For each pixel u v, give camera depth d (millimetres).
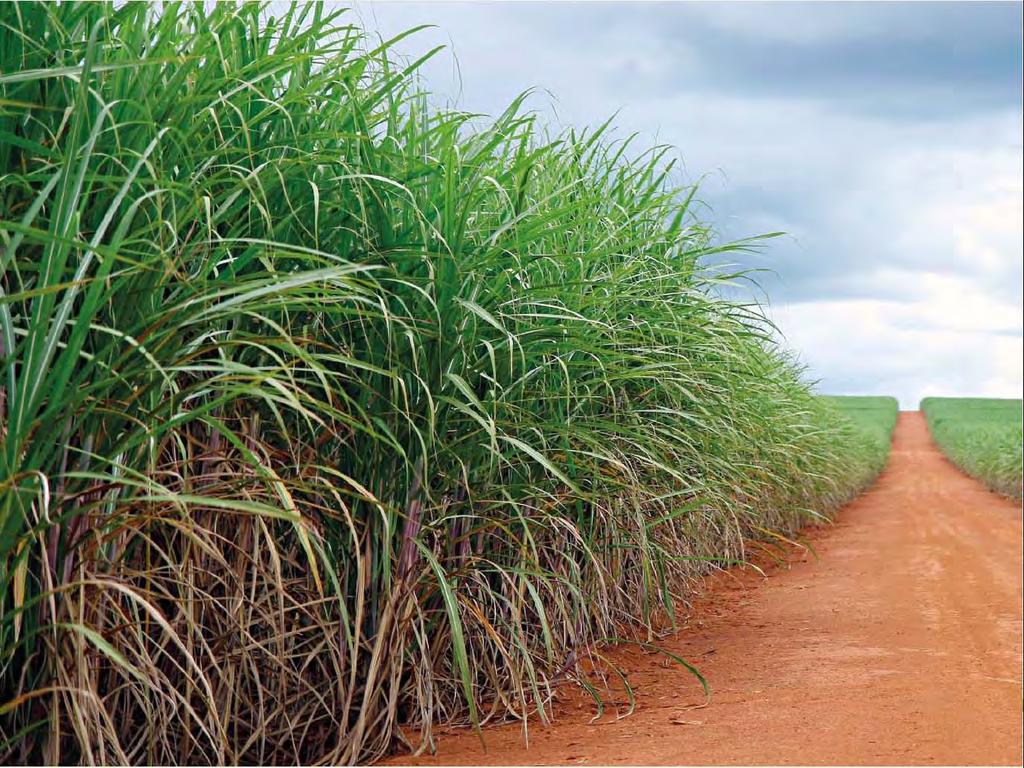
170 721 2793
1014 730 3375
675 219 5113
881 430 34250
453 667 3516
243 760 2969
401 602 3104
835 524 12836
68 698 2350
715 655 4879
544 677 3744
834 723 3443
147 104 2361
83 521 2363
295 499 2992
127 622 2498
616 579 4711
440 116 3336
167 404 2271
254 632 3070
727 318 5027
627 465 4320
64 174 2062
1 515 2045
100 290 2031
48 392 2174
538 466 3791
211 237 2691
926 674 4355
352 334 3131
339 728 2977
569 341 3643
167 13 2535
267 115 2787
